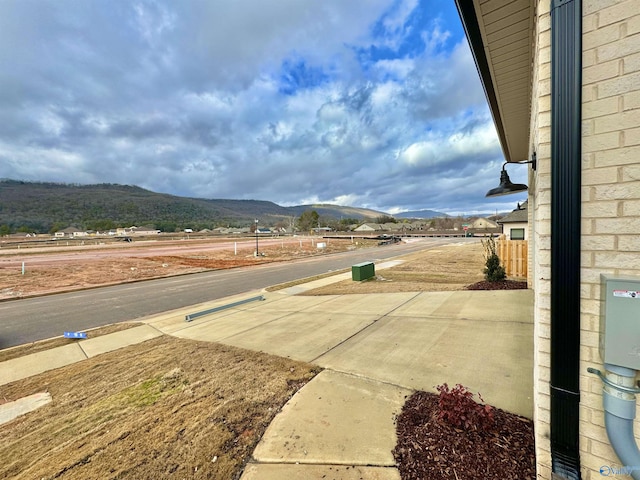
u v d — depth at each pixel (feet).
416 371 11.31
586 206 5.20
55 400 11.39
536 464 5.97
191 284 39.01
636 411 4.73
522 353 12.28
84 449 8.38
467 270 41.81
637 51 4.75
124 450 8.23
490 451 6.89
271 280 40.91
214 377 12.35
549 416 5.72
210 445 8.17
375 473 6.70
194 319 22.36
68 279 44.11
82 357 15.90
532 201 22.86
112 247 117.91
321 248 98.94
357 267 35.37
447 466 6.63
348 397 9.91
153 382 12.32
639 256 4.76
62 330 21.47
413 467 6.72
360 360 12.77
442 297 23.47
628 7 4.80
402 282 33.42
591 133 5.15
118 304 28.94
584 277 5.23
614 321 4.79
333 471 6.87
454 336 14.69
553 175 5.46
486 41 10.42
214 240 170.60
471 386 9.90
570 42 5.26
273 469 7.11
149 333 19.56
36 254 88.89
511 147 23.68
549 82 5.81
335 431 8.22
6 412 10.71
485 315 17.75
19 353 16.84
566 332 5.37
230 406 10.03
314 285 34.99
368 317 19.45
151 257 75.61
